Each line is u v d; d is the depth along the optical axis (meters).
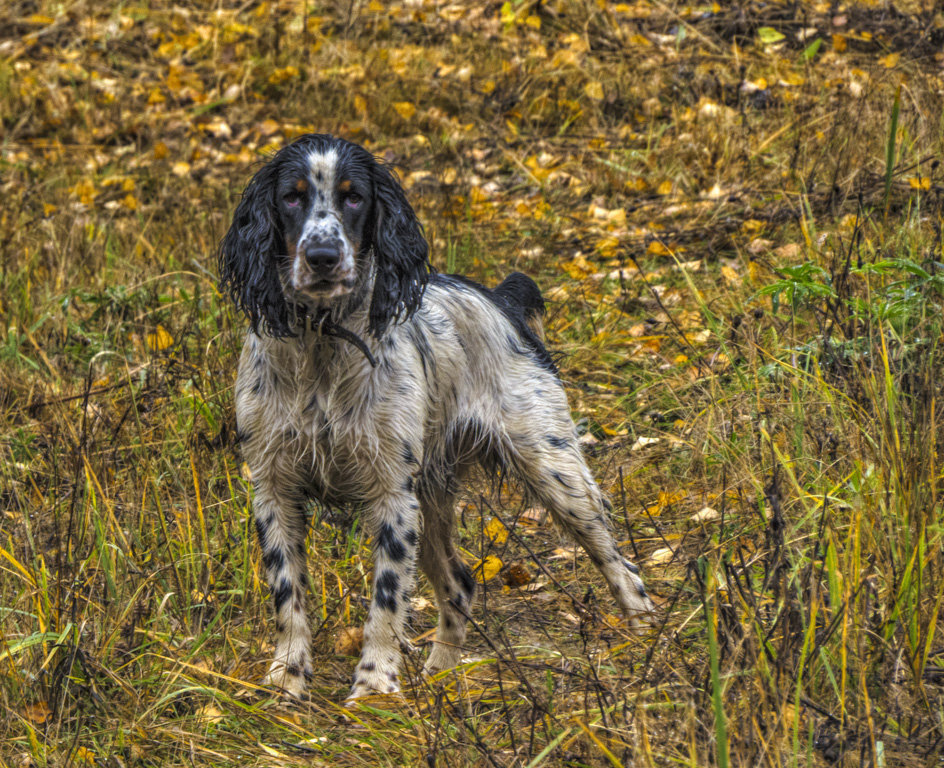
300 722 5.11
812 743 4.16
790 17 15.50
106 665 5.29
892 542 5.11
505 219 11.77
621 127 13.89
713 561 5.78
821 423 6.57
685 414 7.91
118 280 10.50
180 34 17.66
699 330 9.03
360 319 5.56
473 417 6.28
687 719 4.32
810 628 4.65
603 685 4.89
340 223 5.41
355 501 5.89
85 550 6.07
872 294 7.84
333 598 6.24
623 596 6.00
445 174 12.80
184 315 9.52
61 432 7.49
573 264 10.49
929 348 6.68
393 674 5.44
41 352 8.76
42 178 13.78
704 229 10.88
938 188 9.45
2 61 16.62
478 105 14.70
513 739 4.52
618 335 9.29
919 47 13.66
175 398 7.84
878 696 4.73
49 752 4.68
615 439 7.98
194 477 6.47
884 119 11.77
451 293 6.40
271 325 5.48
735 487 6.64
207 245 11.27
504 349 6.47
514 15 16.44
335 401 5.53
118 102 15.59
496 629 6.06
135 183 13.50
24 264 10.77
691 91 14.24
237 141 14.63
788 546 5.35
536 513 7.39
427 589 6.91
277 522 5.67
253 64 16.17
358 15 17.12
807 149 11.77
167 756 4.78
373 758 4.80
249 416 5.64
